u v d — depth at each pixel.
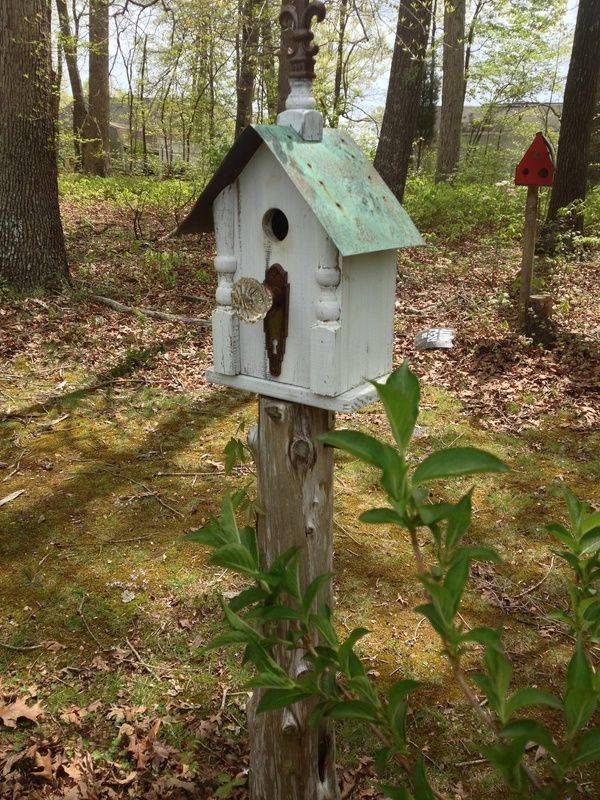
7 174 6.95
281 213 1.84
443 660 2.96
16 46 6.60
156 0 7.16
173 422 5.04
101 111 16.67
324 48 13.34
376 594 3.36
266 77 12.93
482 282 8.31
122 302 7.38
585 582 1.15
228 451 2.02
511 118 21.39
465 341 6.43
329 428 1.91
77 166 16.91
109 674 2.86
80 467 4.41
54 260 7.32
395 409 0.90
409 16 9.05
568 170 9.64
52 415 5.07
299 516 1.93
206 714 2.68
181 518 3.91
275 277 1.83
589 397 5.35
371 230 1.77
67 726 2.61
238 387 1.99
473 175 14.72
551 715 2.73
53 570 3.47
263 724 2.15
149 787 2.40
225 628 3.09
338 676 2.52
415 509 0.93
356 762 2.50
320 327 1.75
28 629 3.09
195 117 12.80
